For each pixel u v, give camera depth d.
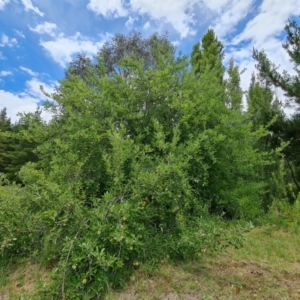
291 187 7.42
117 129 3.80
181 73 5.07
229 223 4.36
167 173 2.83
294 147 7.66
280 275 2.90
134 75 4.51
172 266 2.93
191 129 4.20
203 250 3.23
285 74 7.55
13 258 3.06
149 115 4.27
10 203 3.03
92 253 2.21
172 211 3.04
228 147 4.57
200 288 2.51
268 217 5.40
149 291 2.44
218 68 7.57
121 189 2.90
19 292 2.50
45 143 4.27
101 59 5.54
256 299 2.35
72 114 4.10
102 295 2.33
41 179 3.21
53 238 2.66
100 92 4.33
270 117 7.66
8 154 20.36
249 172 5.53
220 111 5.02
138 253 2.76
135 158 3.25
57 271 2.37
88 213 2.67
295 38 7.32
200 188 4.31
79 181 3.16
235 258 3.34
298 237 4.35
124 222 2.59
